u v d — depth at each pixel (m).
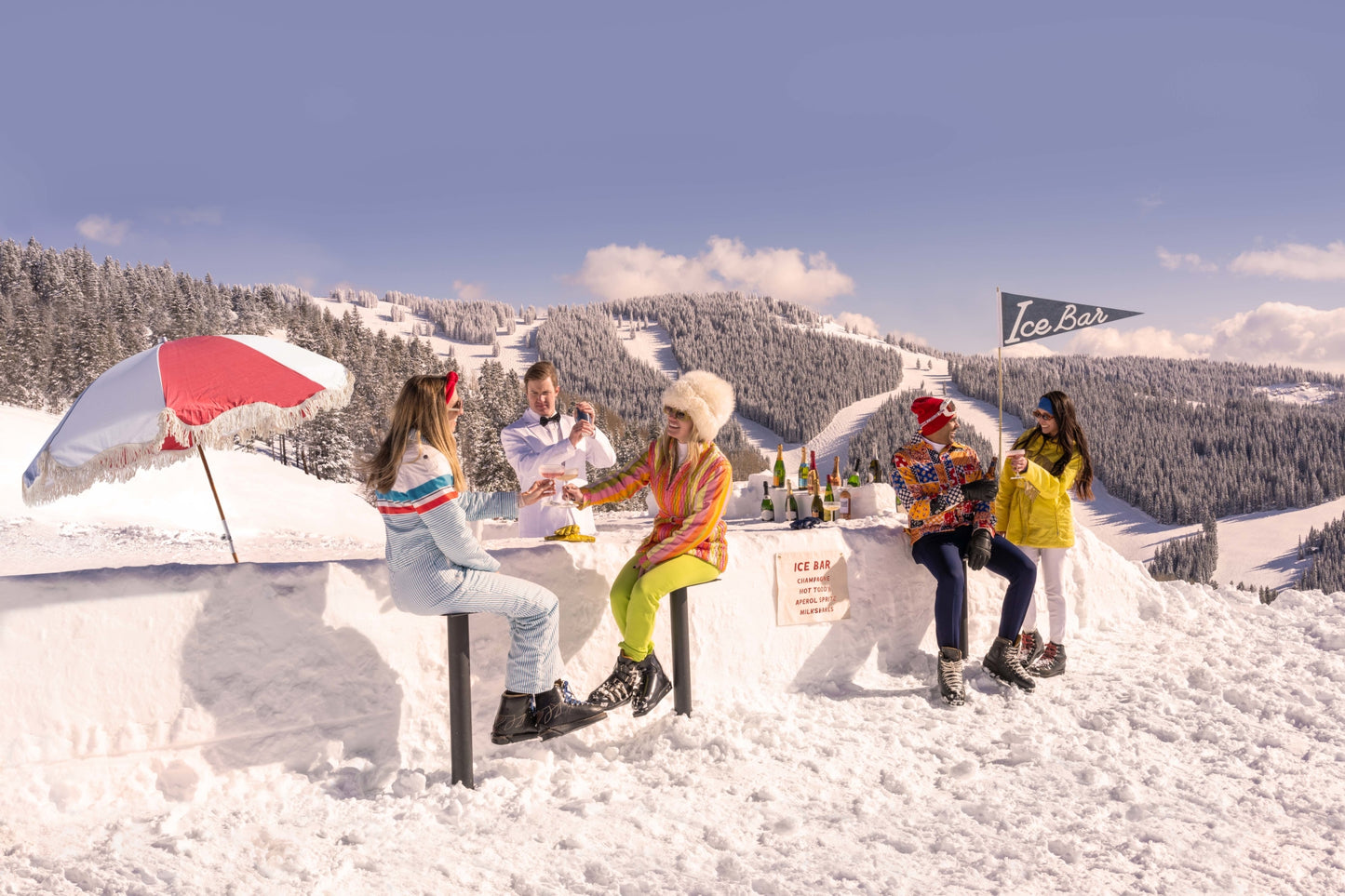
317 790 3.10
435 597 3.06
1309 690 4.43
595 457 4.57
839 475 6.07
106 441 2.83
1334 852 2.85
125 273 142.88
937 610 4.42
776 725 3.90
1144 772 3.52
